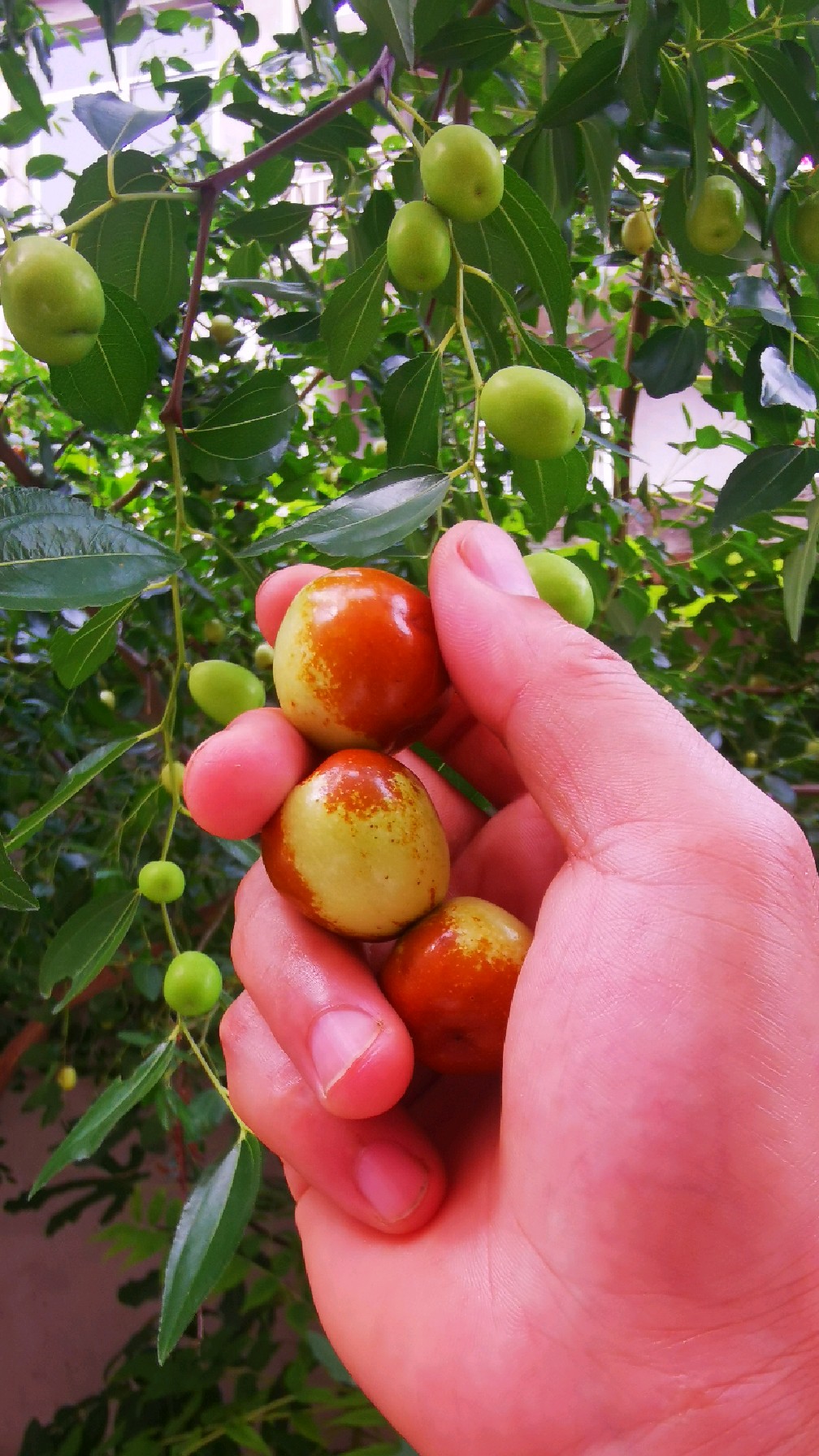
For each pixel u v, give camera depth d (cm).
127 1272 52
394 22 15
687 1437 13
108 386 18
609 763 14
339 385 36
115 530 12
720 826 14
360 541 14
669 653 43
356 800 13
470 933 14
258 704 20
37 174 39
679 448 37
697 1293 13
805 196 22
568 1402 13
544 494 19
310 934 15
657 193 28
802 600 24
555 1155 14
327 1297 16
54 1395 52
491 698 15
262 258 33
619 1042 13
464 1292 14
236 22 34
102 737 39
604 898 14
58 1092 43
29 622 33
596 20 20
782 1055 13
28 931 38
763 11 18
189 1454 34
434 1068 14
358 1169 15
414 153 21
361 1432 39
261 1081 17
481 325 20
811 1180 13
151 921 37
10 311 15
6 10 29
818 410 22
